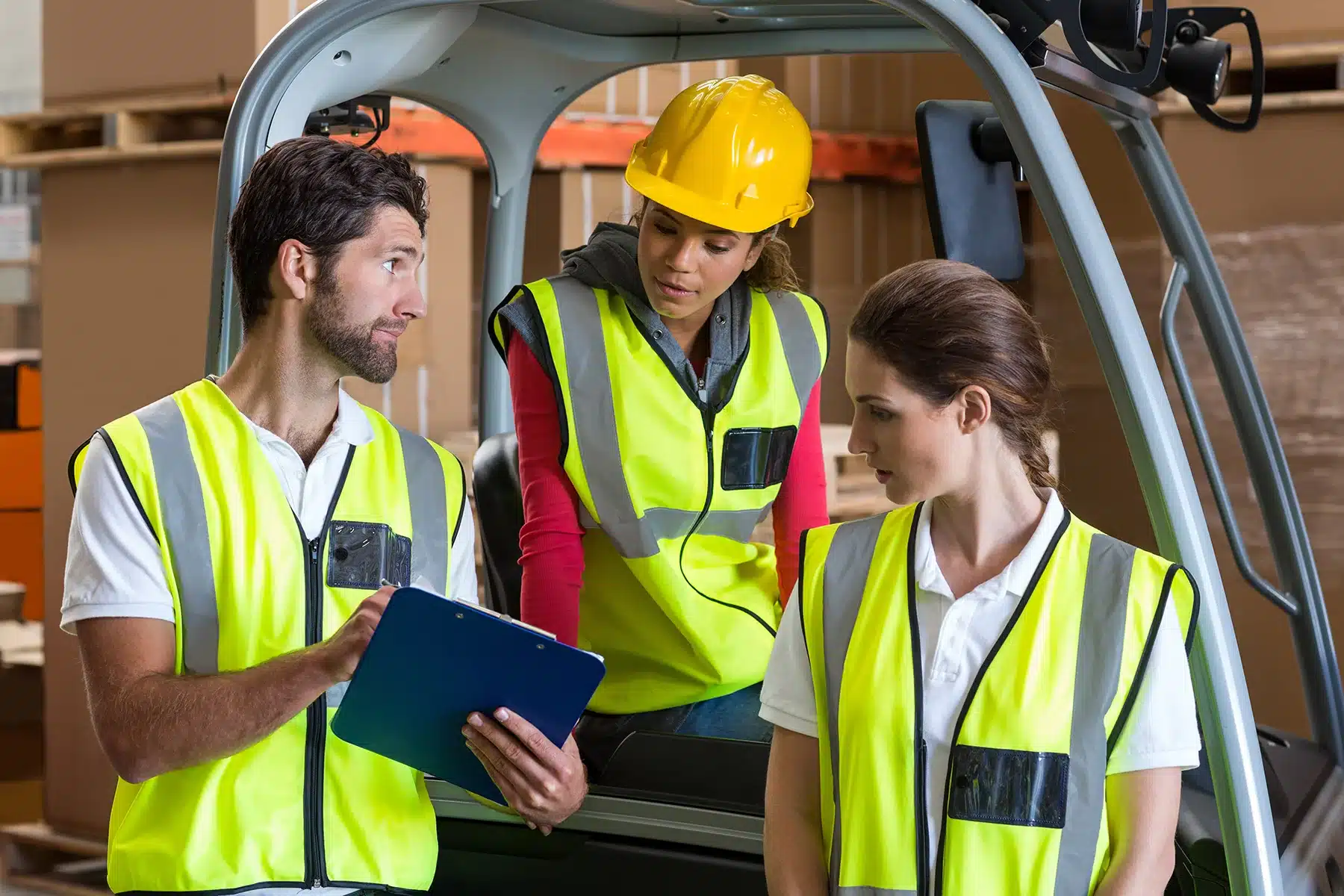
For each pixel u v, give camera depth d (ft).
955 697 4.50
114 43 10.77
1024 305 4.63
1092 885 4.39
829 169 13.08
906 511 4.88
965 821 4.41
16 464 13.26
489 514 7.73
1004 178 6.90
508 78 7.77
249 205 5.21
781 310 6.66
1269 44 10.78
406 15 6.33
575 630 6.37
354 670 4.96
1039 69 5.71
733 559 6.86
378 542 5.45
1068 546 4.58
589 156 11.73
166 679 4.91
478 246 12.34
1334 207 10.32
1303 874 6.23
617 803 6.41
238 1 10.11
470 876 6.68
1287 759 7.50
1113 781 4.43
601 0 6.57
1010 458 4.63
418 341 11.07
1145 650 4.41
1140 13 5.63
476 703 5.16
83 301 10.91
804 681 4.83
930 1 5.08
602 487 6.34
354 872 5.30
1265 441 7.85
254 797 5.14
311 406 5.45
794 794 4.82
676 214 5.97
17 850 10.84
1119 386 5.05
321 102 6.64
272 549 5.23
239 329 6.12
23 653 11.98
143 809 5.14
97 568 5.01
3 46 16.98
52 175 11.02
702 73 12.62
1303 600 7.91
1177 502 5.00
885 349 4.46
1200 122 10.71
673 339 6.34
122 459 5.09
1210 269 7.69
